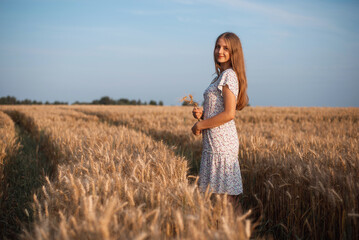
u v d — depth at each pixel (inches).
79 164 104.7
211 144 101.1
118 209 59.4
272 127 324.5
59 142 201.0
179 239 52.9
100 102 2623.0
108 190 73.3
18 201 138.8
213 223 59.4
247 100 105.9
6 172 169.3
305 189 104.9
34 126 425.7
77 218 60.1
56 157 202.1
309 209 101.8
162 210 62.7
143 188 75.2
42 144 300.8
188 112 741.3
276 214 113.7
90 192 76.0
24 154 257.6
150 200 69.9
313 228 99.1
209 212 61.4
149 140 169.0
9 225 113.7
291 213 104.0
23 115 709.9
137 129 396.5
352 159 114.0
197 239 48.3
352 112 649.6
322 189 87.3
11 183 170.1
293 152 151.8
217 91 99.7
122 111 810.8
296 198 103.4
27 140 374.0
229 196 100.7
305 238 100.3
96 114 793.6
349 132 270.5
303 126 356.2
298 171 105.3
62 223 50.3
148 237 53.7
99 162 104.3
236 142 102.5
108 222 49.9
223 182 99.3
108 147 138.0
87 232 50.8
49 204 70.9
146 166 93.7
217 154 99.8
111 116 646.5
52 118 533.6
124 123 504.1
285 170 117.2
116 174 83.4
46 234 51.3
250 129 295.0
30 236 58.3
